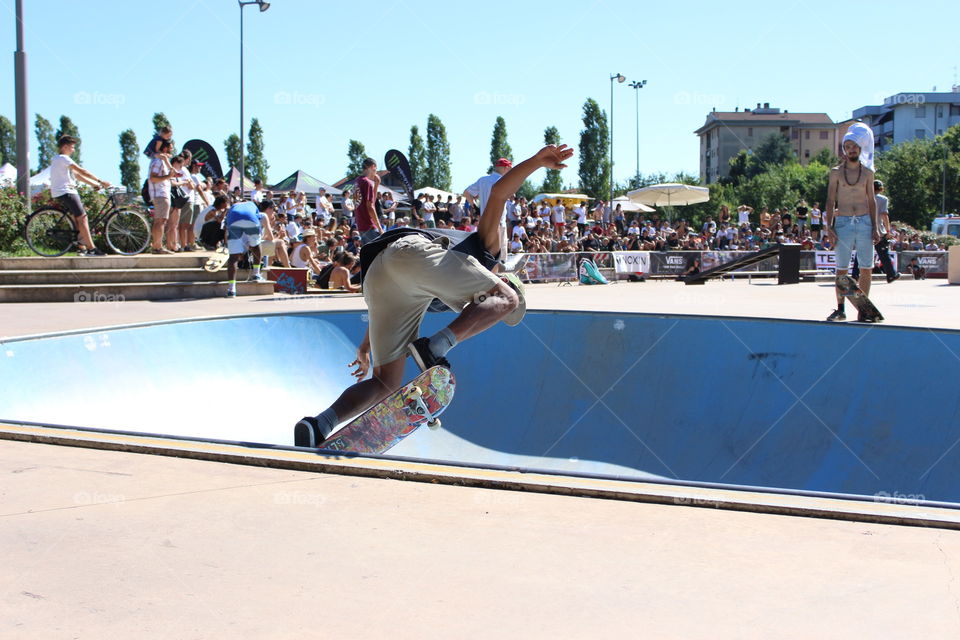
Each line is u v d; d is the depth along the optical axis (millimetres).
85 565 1856
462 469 2615
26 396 4234
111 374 4836
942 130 86938
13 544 1982
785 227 22250
